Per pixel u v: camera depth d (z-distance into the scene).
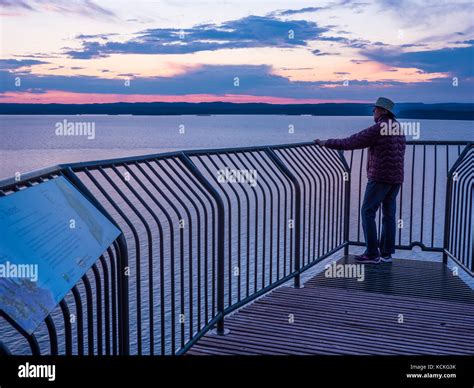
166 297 17.27
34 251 1.79
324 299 5.03
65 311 2.02
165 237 22.06
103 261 2.49
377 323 4.40
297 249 5.38
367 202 6.28
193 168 3.92
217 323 4.08
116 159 3.19
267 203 25.58
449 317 4.58
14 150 122.75
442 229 24.03
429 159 59.78
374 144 6.06
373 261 6.38
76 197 2.55
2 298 1.47
